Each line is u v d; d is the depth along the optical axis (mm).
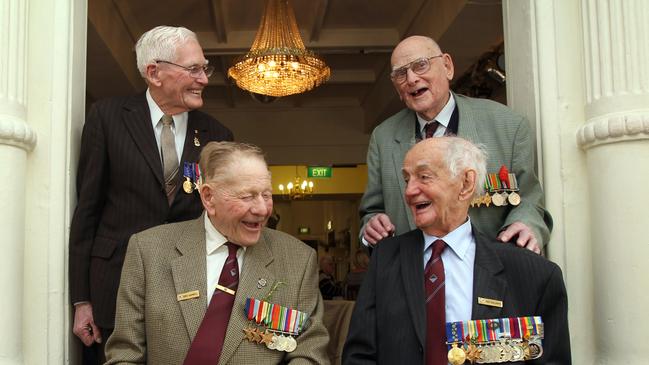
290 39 4672
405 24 5949
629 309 2244
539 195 2408
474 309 1876
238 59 4734
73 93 2475
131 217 2412
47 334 2305
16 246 2211
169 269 2078
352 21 6043
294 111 8516
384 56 6773
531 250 2045
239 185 1981
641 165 2271
